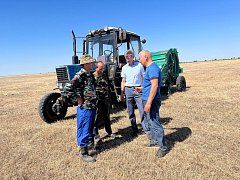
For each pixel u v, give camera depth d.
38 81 33.75
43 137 6.87
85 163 5.14
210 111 8.77
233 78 19.27
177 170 4.65
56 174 4.77
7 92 19.97
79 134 5.27
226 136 6.24
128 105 6.51
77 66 8.71
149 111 5.07
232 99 10.69
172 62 13.33
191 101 10.69
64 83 8.57
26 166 5.13
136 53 10.29
